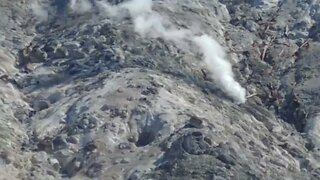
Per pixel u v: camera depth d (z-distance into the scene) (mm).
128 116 44906
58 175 41938
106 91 46781
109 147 42938
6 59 51188
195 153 41469
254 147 43969
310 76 52219
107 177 40688
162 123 44156
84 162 42281
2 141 43062
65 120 45406
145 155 42125
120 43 51938
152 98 45938
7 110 46531
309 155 44906
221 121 45531
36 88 49188
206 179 39781
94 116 44625
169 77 49250
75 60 51094
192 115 44875
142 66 49969
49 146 43562
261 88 51500
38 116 46531
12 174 41031
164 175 40031
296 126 48500
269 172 41969
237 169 40938
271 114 49000
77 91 47844
